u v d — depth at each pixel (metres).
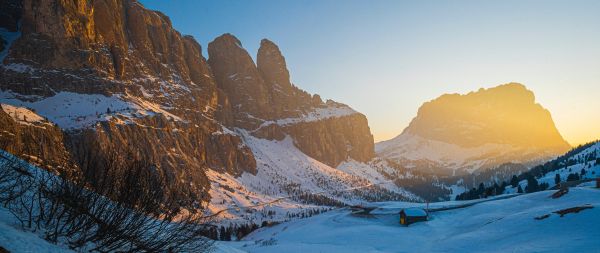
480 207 106.00
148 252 12.98
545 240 56.12
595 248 46.66
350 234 100.31
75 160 12.93
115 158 13.43
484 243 66.25
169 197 14.21
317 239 102.12
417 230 99.44
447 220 107.44
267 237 135.88
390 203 160.50
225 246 27.81
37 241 10.40
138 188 13.24
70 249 11.16
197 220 14.62
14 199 12.02
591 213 61.00
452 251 67.38
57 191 12.10
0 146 12.47
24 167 12.84
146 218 13.43
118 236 12.48
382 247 84.62
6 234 9.83
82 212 11.99
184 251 14.38
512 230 68.62
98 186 12.73
